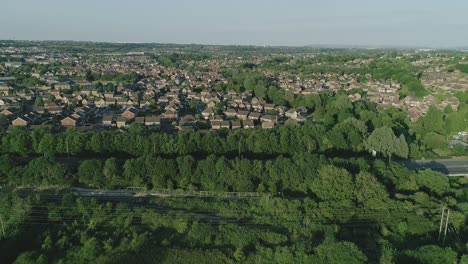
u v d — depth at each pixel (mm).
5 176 113750
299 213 96250
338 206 98188
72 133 139375
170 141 133250
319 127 147000
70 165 123438
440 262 78250
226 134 154125
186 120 187375
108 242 86812
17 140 132250
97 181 111250
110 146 132750
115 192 109312
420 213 95500
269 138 138250
